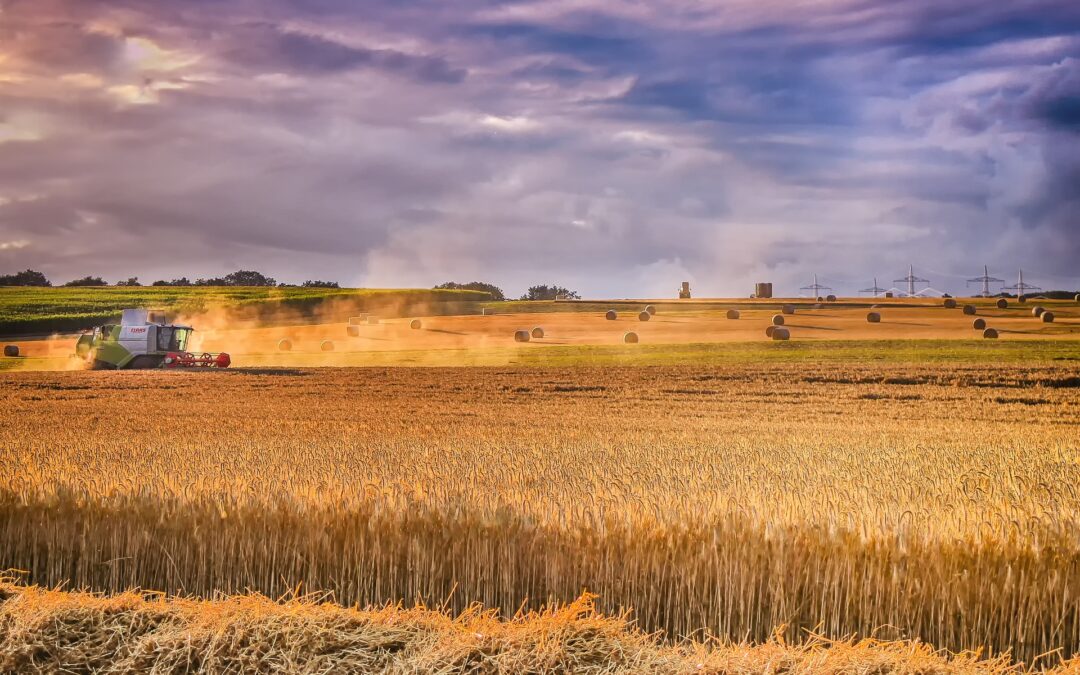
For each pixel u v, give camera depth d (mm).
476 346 68438
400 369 53688
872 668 6121
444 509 8680
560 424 29188
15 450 16156
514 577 8266
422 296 108438
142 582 9211
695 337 71125
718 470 13359
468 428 26812
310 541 8781
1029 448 20906
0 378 42844
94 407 32781
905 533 7652
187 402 35531
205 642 6473
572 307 102250
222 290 117875
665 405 37625
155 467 12383
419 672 6109
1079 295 101312
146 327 50531
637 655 6312
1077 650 7230
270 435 22938
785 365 53062
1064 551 7363
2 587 7465
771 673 6074
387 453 15961
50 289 118875
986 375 45938
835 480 11844
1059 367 48188
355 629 6688
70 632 6664
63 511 9430
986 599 7395
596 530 8172
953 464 16141
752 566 7723
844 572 7594
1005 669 6664
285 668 6180
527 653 6266
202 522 9117
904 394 41125
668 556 7977
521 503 8898
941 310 91625
